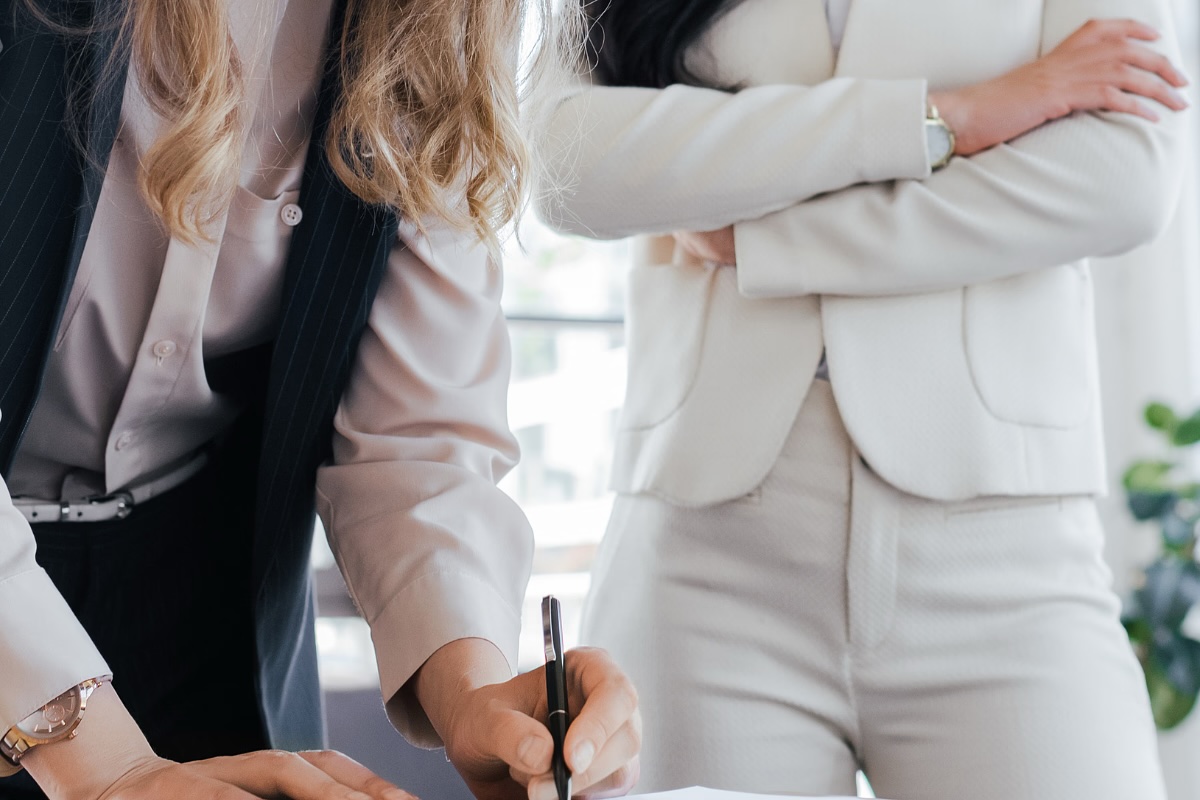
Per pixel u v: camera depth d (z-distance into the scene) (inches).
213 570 41.8
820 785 51.8
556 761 28.6
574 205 55.1
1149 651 102.3
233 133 33.1
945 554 50.5
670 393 54.5
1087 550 51.6
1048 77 53.2
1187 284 123.2
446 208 36.6
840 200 52.8
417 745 36.7
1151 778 48.6
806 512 51.5
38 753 28.4
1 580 28.7
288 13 35.7
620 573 54.7
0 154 31.0
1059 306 53.4
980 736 49.4
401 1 35.8
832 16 57.1
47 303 32.0
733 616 52.1
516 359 136.0
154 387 36.6
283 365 37.1
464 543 36.4
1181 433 109.6
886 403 51.0
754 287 52.6
